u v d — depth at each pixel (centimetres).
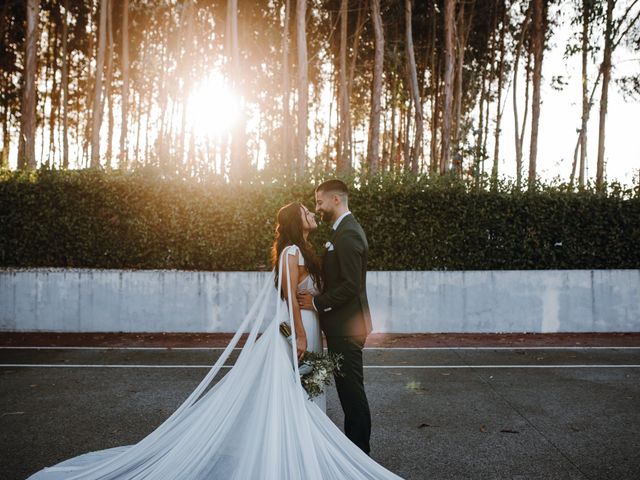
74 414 527
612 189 1139
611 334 1073
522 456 421
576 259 1127
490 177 1149
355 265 388
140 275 1066
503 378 687
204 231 1106
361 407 393
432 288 1093
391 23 2964
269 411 339
